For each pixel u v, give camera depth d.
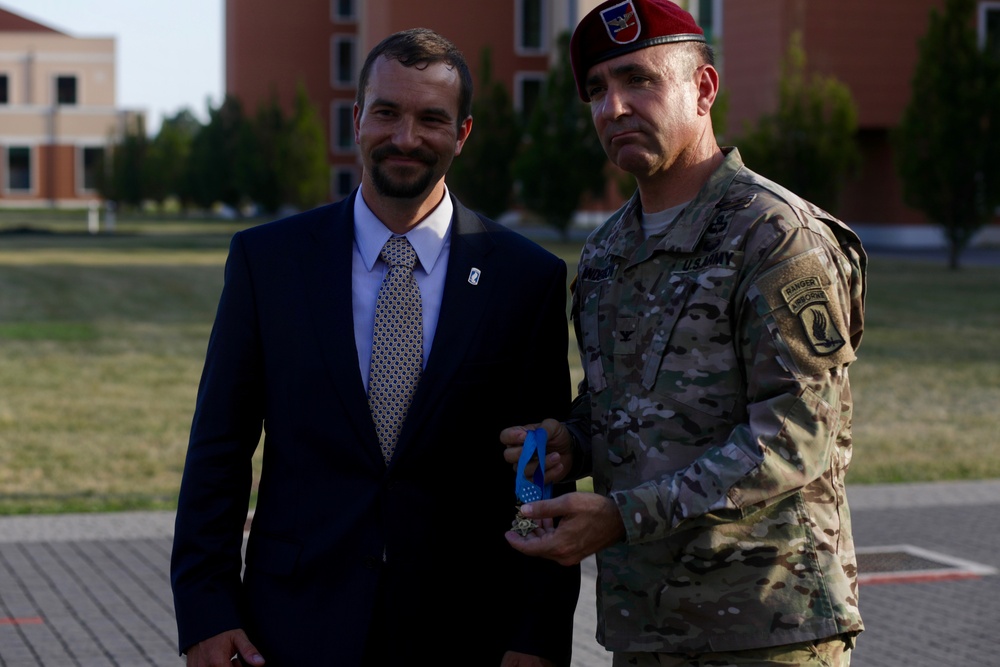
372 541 2.69
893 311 18.94
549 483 2.59
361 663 2.65
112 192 61.34
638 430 2.47
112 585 6.12
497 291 2.83
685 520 2.28
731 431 2.41
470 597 2.79
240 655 2.66
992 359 14.37
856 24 32.47
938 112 25.61
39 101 63.91
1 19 65.25
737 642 2.38
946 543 7.10
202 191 56.00
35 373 13.09
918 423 10.81
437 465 2.74
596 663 5.10
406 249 2.80
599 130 2.54
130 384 12.48
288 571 2.70
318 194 47.88
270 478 2.79
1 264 27.53
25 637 5.32
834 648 2.43
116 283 23.36
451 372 2.75
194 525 2.72
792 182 26.06
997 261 29.08
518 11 44.72
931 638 5.43
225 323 2.81
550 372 2.88
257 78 57.03
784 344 2.32
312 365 2.73
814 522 2.41
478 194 35.03
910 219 34.88
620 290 2.57
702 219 2.46
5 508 7.70
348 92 57.31
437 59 2.72
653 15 2.45
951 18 25.31
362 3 52.34
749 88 33.62
